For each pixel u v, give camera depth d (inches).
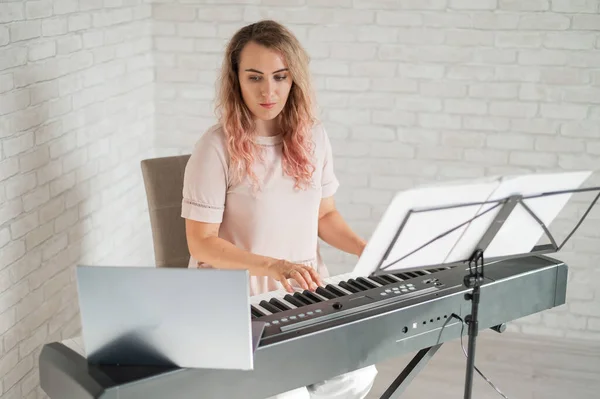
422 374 134.3
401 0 140.9
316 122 106.7
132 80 140.9
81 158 122.0
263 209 99.2
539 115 142.6
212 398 77.1
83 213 123.8
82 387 72.9
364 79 145.6
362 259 80.7
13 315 105.0
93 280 71.7
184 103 151.6
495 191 80.6
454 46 141.7
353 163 150.1
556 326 150.6
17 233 104.7
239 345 73.2
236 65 97.0
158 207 116.0
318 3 143.1
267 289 101.2
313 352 82.4
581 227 145.8
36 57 106.7
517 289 97.1
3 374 103.5
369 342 86.4
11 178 102.3
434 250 84.4
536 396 128.1
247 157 97.3
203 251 96.4
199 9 146.3
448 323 92.4
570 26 137.6
